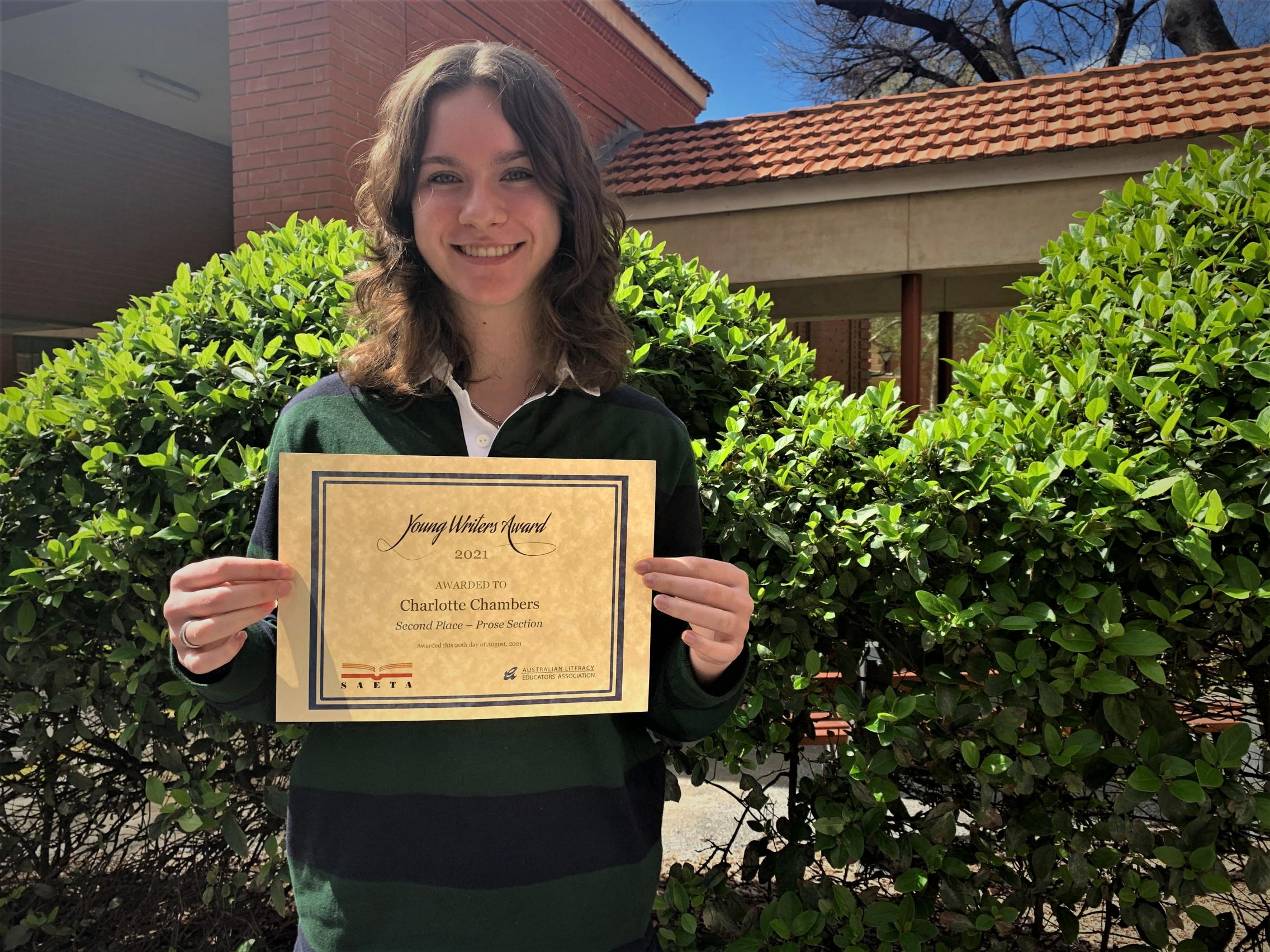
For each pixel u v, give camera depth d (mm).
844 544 1819
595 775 1151
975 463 1812
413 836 1073
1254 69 7262
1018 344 2277
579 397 1252
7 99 8109
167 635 1788
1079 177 6621
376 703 1072
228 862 2031
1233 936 1951
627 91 9008
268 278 2424
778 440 2109
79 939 2055
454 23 6418
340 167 5379
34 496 2008
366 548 1074
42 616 1879
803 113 8250
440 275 1181
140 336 2164
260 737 1935
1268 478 1661
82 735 1936
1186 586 1697
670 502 1269
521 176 1177
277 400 2000
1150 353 2010
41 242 8469
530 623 1109
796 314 8469
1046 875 1704
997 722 1673
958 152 6824
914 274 7301
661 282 2615
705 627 1102
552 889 1084
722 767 3699
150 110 9148
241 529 1832
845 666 1859
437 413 1199
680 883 1892
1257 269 2152
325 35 5289
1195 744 1663
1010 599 1691
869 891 1865
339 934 1062
